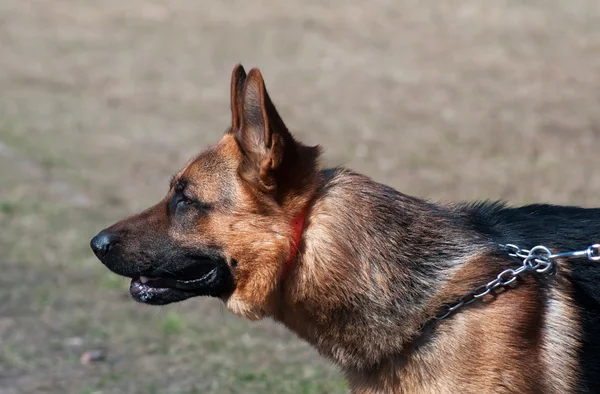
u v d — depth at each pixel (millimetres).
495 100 17688
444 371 4910
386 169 13836
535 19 23656
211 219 5152
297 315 5152
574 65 19719
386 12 25359
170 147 16125
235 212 5098
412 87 18969
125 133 17047
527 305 4902
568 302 5012
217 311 9516
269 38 23688
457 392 4891
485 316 4883
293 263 5043
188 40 24156
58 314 9258
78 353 8273
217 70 21562
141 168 14891
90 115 18312
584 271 5094
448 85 18953
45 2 29078
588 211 5457
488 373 4832
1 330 8773
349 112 17422
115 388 7461
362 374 5172
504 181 12984
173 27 25562
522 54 20766
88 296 9836
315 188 5051
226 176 5148
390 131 16078
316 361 8023
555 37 21953
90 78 21281
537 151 14469
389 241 5004
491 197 12250
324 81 19812
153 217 5316
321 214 5016
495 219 5449
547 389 4934
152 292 5371
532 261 4980
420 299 4957
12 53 23625
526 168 13586
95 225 12078
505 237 5254
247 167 5062
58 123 17672
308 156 5098
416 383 4980
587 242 5176
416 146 15094
